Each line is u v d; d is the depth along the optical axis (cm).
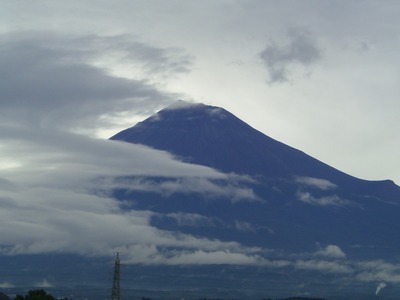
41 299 18812
